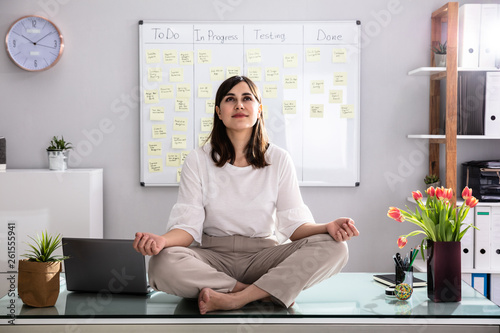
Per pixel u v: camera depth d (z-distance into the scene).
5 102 3.23
